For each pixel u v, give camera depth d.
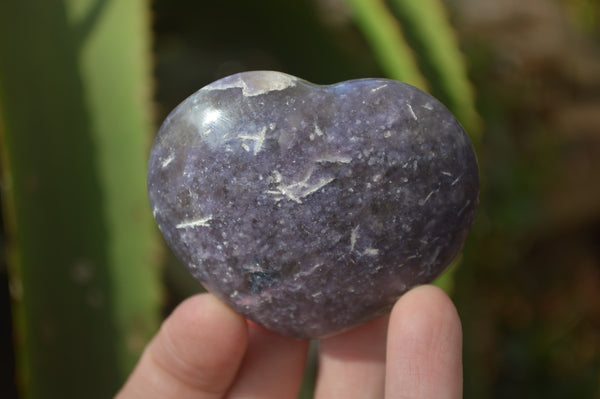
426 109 0.21
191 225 0.21
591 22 0.70
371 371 0.24
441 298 0.21
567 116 0.55
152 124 0.26
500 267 0.44
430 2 0.27
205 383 0.23
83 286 0.26
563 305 0.47
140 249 0.25
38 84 0.26
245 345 0.23
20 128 0.25
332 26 0.38
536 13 0.62
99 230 0.26
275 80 0.21
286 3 0.33
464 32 0.52
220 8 0.35
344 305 0.21
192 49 0.40
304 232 0.21
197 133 0.21
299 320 0.22
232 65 0.39
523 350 0.42
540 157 0.50
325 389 0.24
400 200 0.21
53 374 0.25
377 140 0.21
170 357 0.23
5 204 0.25
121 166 0.25
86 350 0.26
